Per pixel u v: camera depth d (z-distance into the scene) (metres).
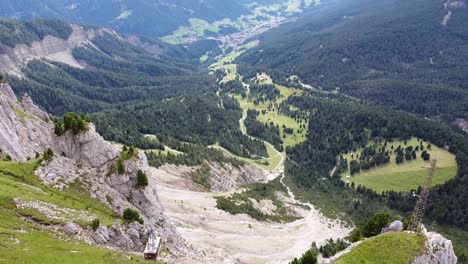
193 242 124.88
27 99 156.38
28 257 58.41
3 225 65.69
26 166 90.19
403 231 82.81
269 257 138.50
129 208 88.94
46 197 81.81
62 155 107.75
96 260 66.44
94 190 94.19
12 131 117.69
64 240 69.88
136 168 104.38
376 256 75.62
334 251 127.38
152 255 78.12
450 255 79.50
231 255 129.12
